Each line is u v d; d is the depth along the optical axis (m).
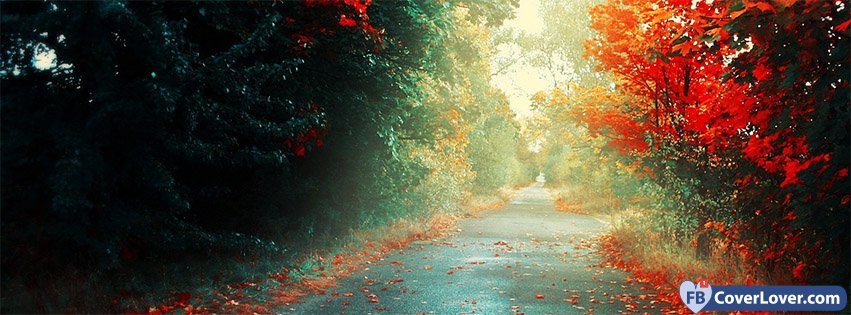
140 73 8.14
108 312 7.45
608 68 14.60
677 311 8.65
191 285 9.15
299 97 11.49
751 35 7.73
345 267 12.24
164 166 8.52
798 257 8.68
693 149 12.16
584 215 30.56
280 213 13.52
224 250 11.06
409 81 14.16
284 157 10.13
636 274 12.02
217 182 10.94
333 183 14.30
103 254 7.75
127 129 7.70
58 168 6.82
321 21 11.24
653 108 15.30
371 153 14.30
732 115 9.23
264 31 9.14
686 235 12.30
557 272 12.45
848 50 7.26
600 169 33.16
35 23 7.12
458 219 27.09
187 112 8.31
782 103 8.20
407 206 19.86
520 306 9.02
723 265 10.32
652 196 13.37
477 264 13.38
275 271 10.55
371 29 11.55
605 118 15.23
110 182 7.80
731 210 10.12
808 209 7.69
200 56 9.95
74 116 7.66
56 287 7.57
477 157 41.62
